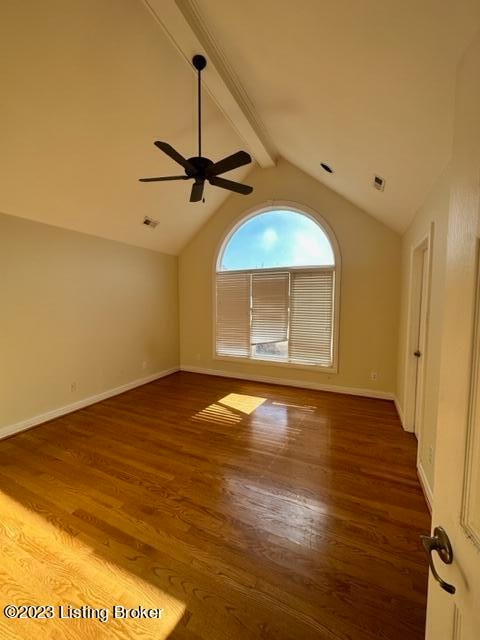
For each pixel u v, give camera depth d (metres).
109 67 2.19
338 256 4.09
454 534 0.61
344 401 3.91
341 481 2.24
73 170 2.86
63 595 1.38
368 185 2.94
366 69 1.48
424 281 2.70
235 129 3.19
